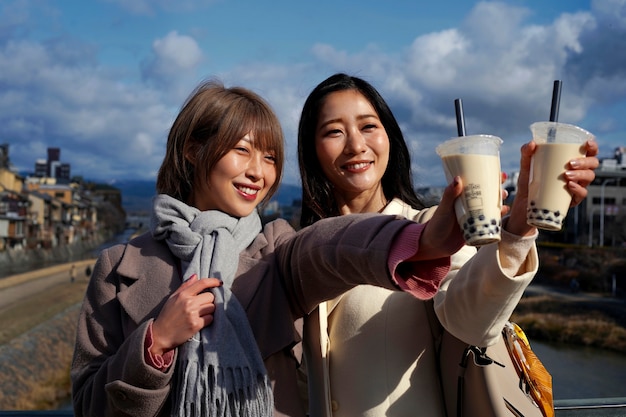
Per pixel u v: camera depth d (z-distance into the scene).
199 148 1.75
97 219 113.38
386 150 2.14
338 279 1.60
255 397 1.51
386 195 2.30
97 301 1.76
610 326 37.22
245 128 1.69
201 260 1.65
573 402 2.16
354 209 2.24
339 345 1.87
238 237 1.75
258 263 1.76
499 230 1.20
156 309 1.66
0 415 2.14
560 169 1.22
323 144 2.12
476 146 1.20
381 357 1.81
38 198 70.00
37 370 26.39
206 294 1.55
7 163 64.75
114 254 1.81
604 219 64.62
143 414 1.49
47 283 49.53
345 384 1.83
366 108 2.11
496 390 1.56
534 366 1.68
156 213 1.77
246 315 1.64
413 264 1.43
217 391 1.47
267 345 1.67
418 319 1.83
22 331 31.31
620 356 31.75
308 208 2.29
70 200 85.50
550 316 41.03
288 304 1.74
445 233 1.28
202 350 1.51
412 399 1.77
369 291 1.89
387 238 1.40
